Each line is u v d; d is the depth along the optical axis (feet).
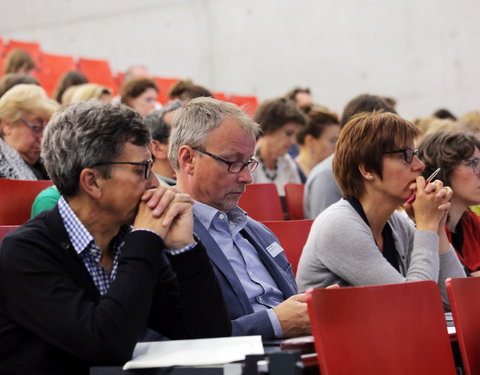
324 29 35.70
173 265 7.25
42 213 7.16
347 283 9.62
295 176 18.72
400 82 34.30
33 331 6.52
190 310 7.26
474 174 11.80
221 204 9.16
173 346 6.70
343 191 10.05
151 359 6.20
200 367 5.83
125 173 6.97
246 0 36.96
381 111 10.07
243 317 8.22
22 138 13.23
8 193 11.64
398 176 9.73
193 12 37.70
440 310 7.29
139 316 6.52
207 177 9.02
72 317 6.43
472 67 33.17
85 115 6.98
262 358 5.74
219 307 7.36
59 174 6.99
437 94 33.68
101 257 7.26
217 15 37.40
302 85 36.04
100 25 39.11
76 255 6.91
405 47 34.22
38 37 40.11
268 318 8.19
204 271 7.30
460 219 12.47
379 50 34.71
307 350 6.86
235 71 37.19
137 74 30.76
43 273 6.63
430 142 12.08
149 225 6.98
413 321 7.04
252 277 9.10
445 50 33.58
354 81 35.12
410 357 6.88
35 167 13.64
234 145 9.02
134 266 6.70
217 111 9.11
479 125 21.06
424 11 33.94
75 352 6.40
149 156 7.18
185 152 9.11
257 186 14.94
